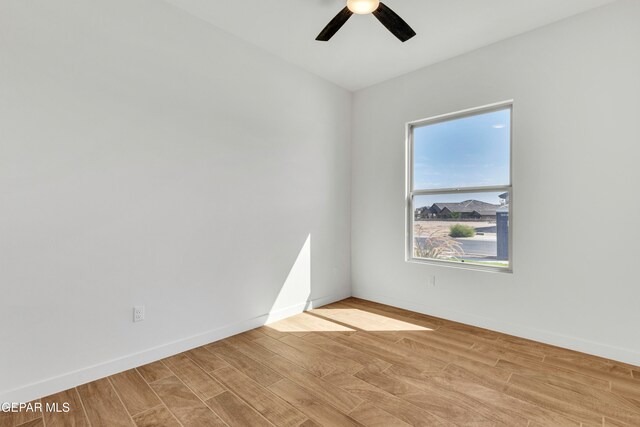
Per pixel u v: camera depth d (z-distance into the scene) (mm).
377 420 1720
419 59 3256
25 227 1847
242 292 2928
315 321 3221
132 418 1737
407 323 3166
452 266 3283
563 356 2439
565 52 2559
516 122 2809
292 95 3346
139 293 2291
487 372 2211
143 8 2295
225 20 2637
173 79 2455
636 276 2289
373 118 3877
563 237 2584
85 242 2055
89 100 2059
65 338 1988
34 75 1861
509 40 2844
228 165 2803
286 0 2385
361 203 4008
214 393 1969
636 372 2197
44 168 1901
